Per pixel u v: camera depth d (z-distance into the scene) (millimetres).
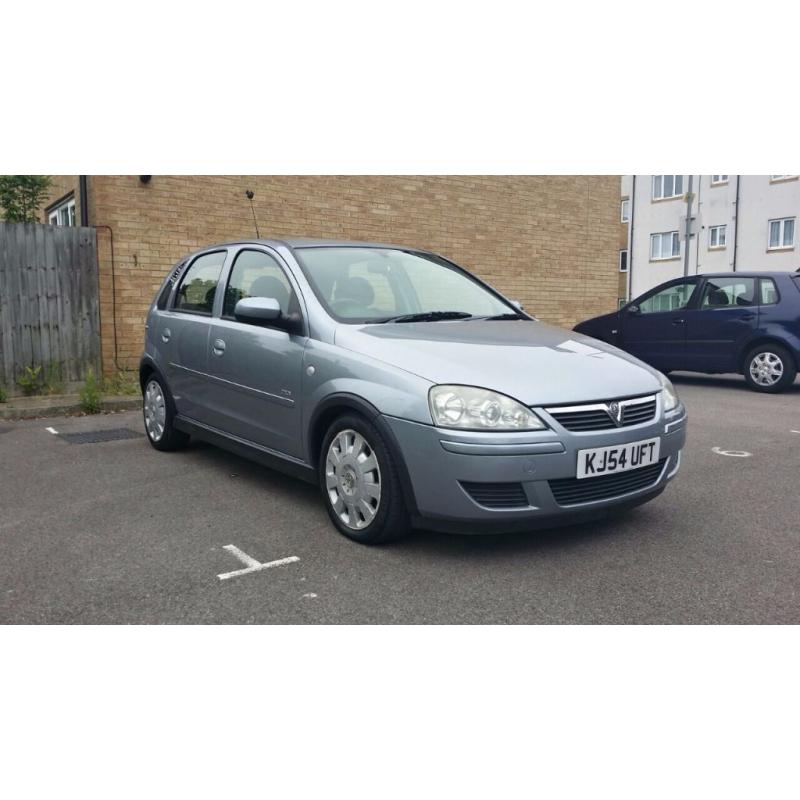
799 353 10102
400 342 4203
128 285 9938
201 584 3697
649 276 36812
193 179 10266
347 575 3789
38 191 11031
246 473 5754
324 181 11414
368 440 4043
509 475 3668
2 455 6445
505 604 3482
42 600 3527
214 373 5445
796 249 30953
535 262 14188
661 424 4141
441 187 12727
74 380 9727
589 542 4250
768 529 4500
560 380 3912
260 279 5191
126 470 5871
